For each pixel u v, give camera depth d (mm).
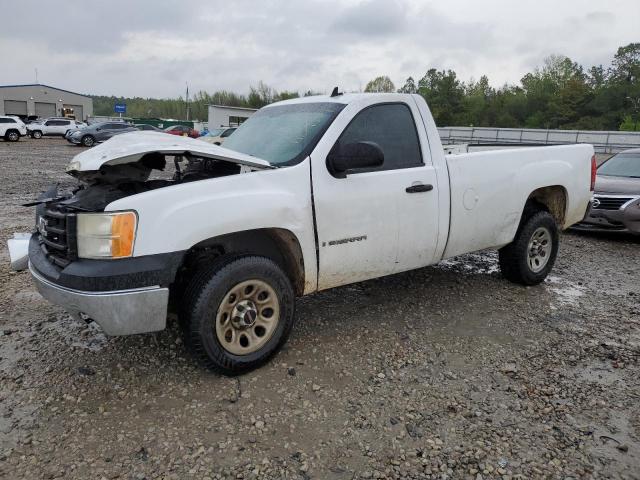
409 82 84250
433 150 4312
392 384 3395
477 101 83062
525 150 5047
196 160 3967
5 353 3713
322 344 3934
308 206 3551
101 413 3002
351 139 3871
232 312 3330
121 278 2877
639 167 9039
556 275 5969
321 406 3119
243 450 2715
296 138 3850
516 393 3328
